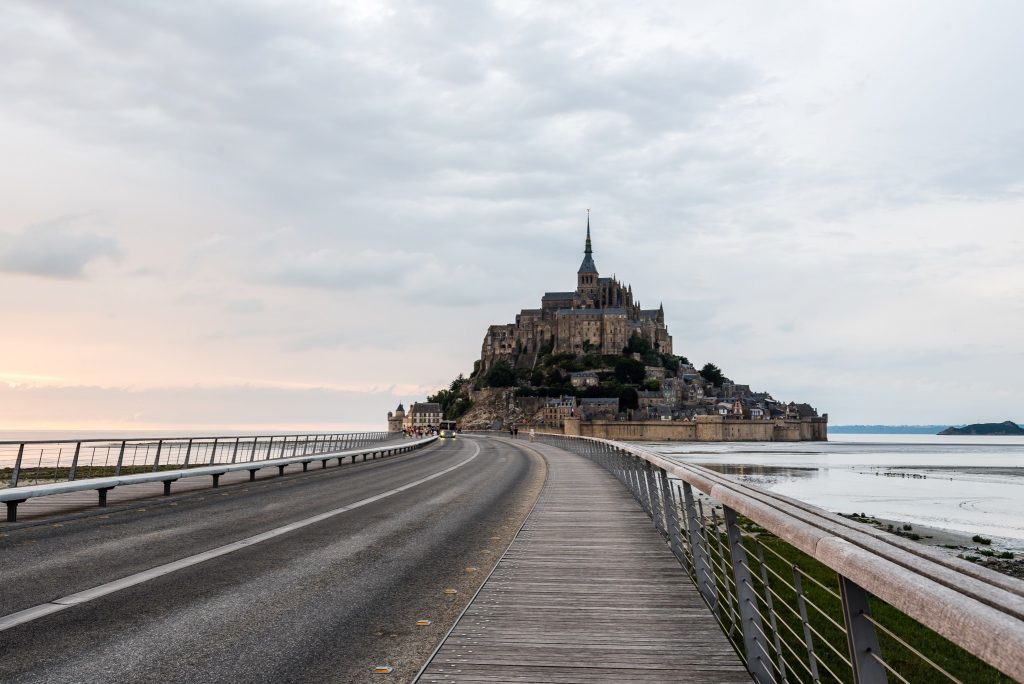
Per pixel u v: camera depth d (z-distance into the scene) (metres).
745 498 5.08
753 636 5.45
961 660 10.67
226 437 28.58
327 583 8.91
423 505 17.94
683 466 9.20
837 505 56.97
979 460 144.00
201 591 8.32
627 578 8.93
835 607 12.91
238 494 19.62
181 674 5.55
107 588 8.34
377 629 6.93
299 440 35.06
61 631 6.62
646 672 5.46
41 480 22.31
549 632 6.55
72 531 12.55
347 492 20.98
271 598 8.08
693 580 9.21
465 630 6.62
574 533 12.66
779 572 15.89
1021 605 2.03
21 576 8.90
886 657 10.91
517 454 49.28
